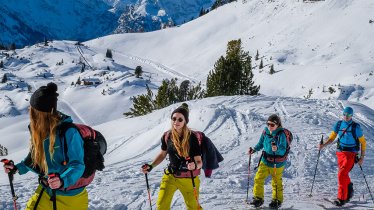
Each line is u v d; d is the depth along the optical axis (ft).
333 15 585.22
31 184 32.19
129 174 35.99
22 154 71.00
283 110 73.05
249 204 27.48
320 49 506.07
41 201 12.41
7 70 509.35
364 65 394.11
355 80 357.20
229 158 42.04
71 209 12.32
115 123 87.40
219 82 119.65
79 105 313.12
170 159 18.17
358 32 512.63
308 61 478.18
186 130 17.42
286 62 489.67
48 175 11.01
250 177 35.58
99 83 367.45
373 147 52.85
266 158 25.73
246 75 122.93
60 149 11.53
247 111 65.72
